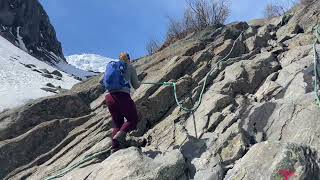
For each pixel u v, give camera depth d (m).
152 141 9.81
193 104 10.77
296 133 8.59
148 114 10.71
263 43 13.23
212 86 11.05
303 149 7.68
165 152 8.84
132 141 9.74
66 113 11.66
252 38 13.21
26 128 11.17
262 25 16.22
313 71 10.27
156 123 10.74
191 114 10.26
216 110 9.98
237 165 7.94
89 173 8.47
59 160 10.02
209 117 9.77
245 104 10.05
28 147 10.53
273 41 13.34
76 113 11.76
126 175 7.87
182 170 8.23
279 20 15.03
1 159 10.23
